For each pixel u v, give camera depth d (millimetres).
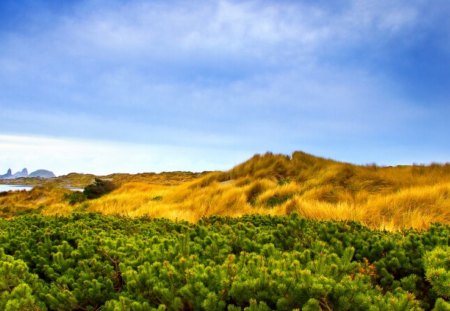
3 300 3264
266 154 19734
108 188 24953
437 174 14797
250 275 3342
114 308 3049
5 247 5031
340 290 2881
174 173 47625
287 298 2908
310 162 18219
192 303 3131
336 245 4277
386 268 3814
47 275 4188
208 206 13453
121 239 4746
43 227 6594
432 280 3264
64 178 84938
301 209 10320
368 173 15391
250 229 5078
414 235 4543
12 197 26281
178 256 3895
